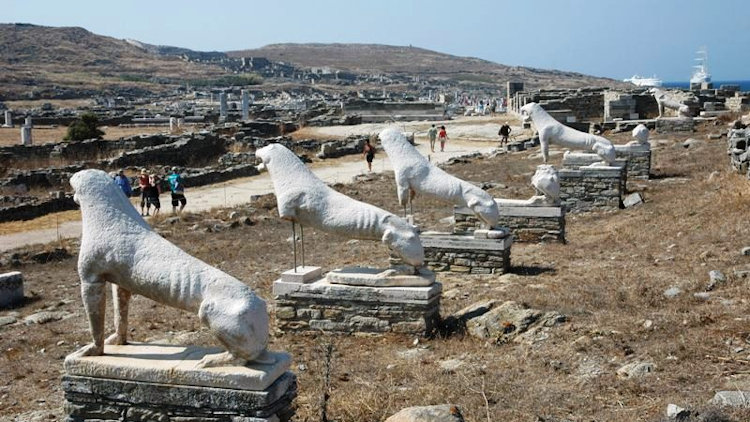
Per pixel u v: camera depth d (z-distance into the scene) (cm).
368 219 1166
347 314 1173
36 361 1177
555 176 1850
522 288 1381
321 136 5569
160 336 1257
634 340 1028
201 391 713
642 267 1473
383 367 1020
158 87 15312
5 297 1581
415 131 5678
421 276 1159
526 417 813
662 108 4844
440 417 735
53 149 4009
